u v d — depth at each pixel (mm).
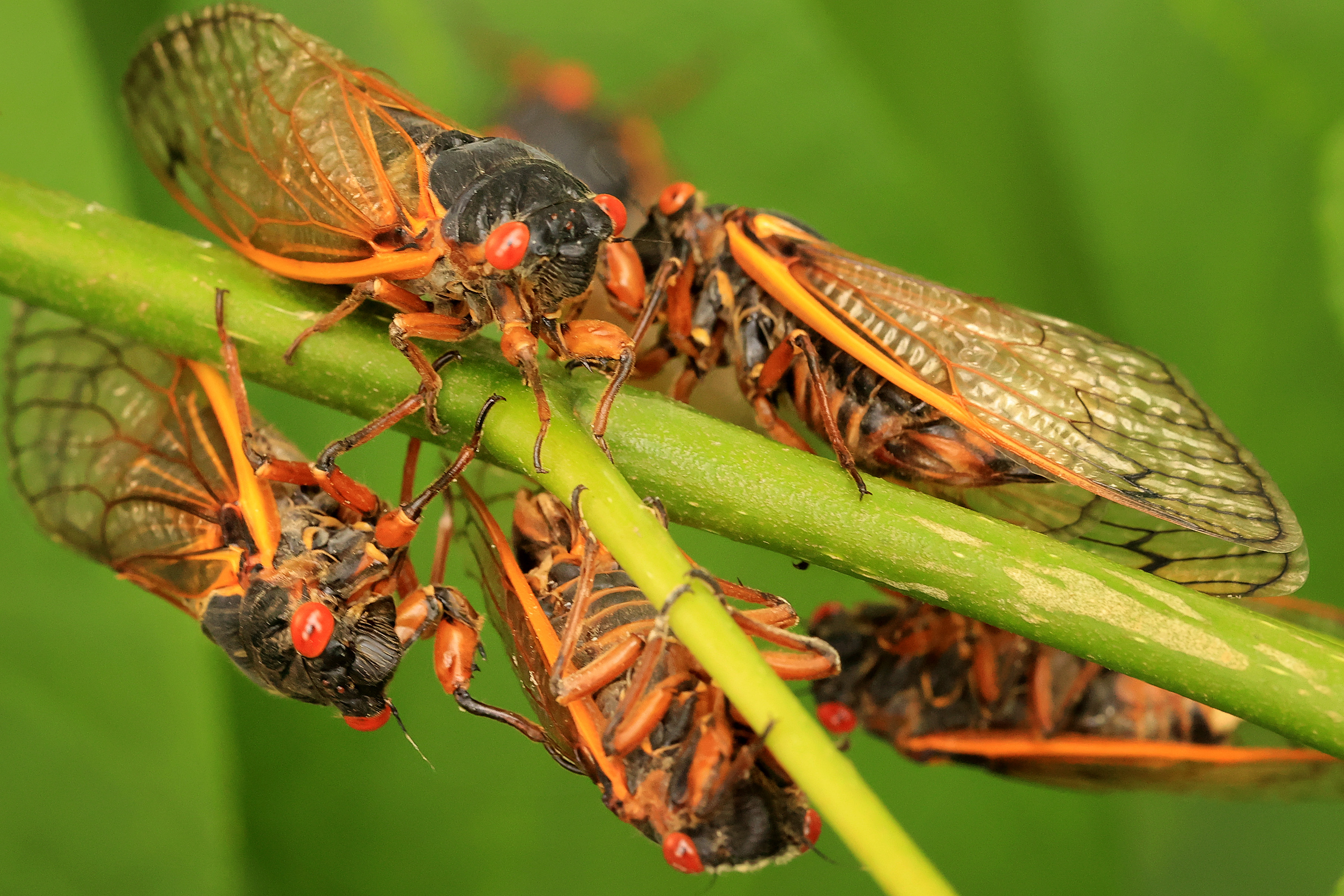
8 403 211
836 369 211
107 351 210
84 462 210
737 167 284
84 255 202
